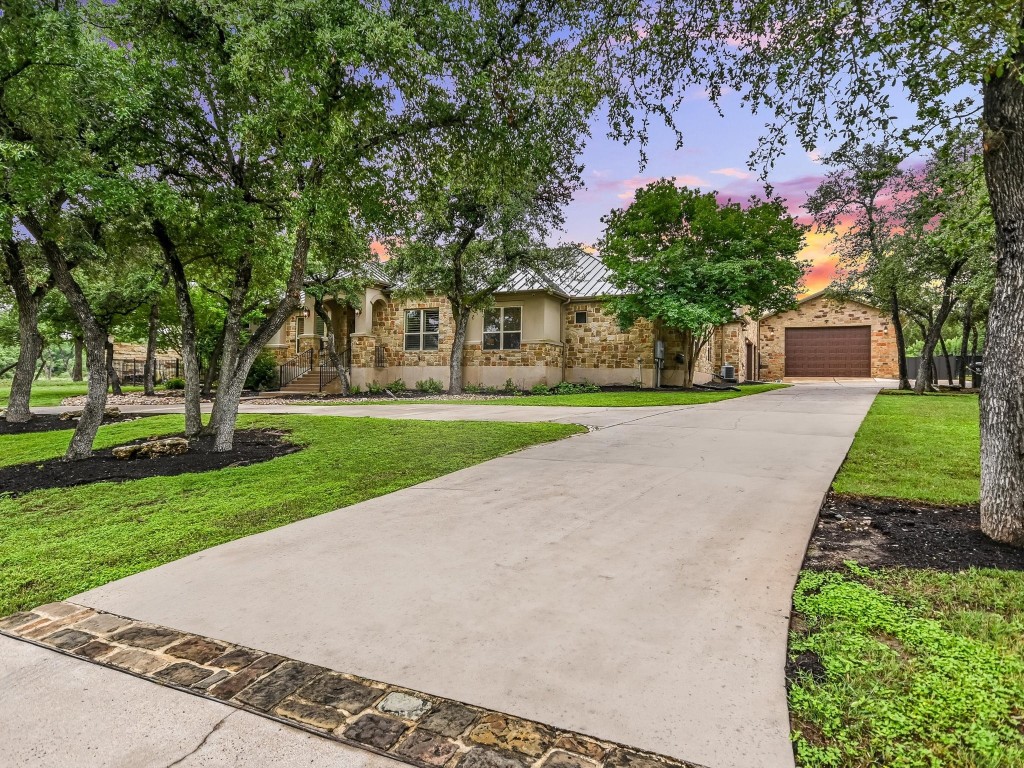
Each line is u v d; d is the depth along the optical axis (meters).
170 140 7.20
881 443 6.84
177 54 6.70
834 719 1.83
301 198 6.55
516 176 7.23
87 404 7.30
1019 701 1.91
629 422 9.45
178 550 3.73
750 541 3.50
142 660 2.31
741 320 21.56
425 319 20.97
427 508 4.49
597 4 5.48
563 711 1.90
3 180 5.68
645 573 3.05
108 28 6.36
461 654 2.28
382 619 2.60
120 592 3.02
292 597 2.87
